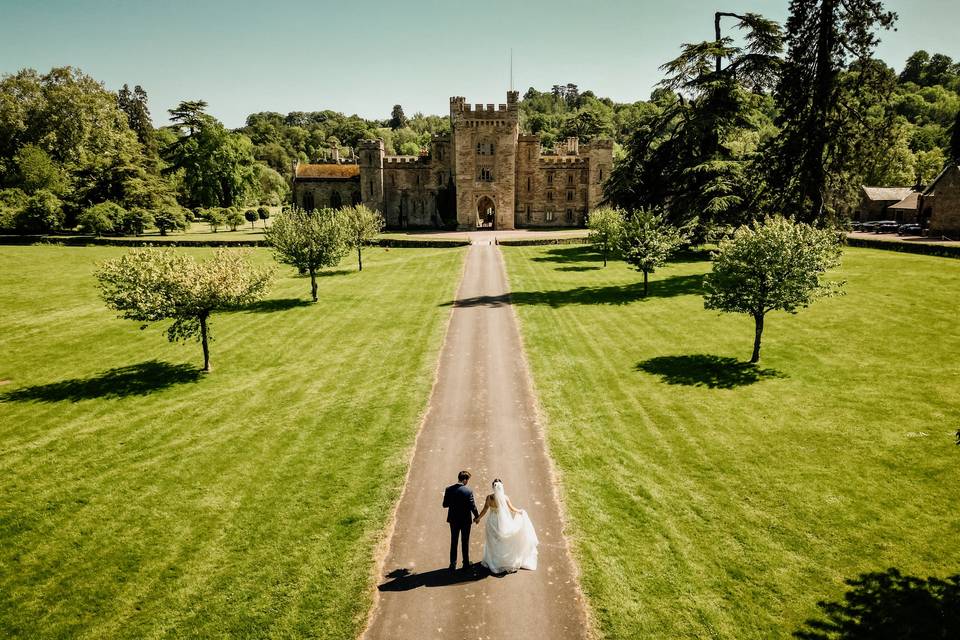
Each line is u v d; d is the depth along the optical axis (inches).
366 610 419.5
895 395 754.8
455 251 2465.6
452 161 3516.2
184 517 548.4
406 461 645.3
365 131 7106.3
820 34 1322.6
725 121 1700.3
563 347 1062.4
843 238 1441.9
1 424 783.7
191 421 779.4
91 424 775.7
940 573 434.6
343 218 1626.5
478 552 483.5
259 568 470.0
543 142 6058.1
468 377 918.4
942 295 1193.4
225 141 3998.5
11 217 3034.0
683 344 1042.1
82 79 3622.0
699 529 502.3
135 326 1307.8
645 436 690.2
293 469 635.5
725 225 1622.8
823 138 1358.3
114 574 469.1
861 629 385.7
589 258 2167.8
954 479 556.1
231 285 948.0
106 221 3038.9
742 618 399.2
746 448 645.9
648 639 384.5
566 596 427.5
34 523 545.6
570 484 585.9
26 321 1358.3
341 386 899.4
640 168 1940.2
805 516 513.0
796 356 932.0
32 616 425.7
